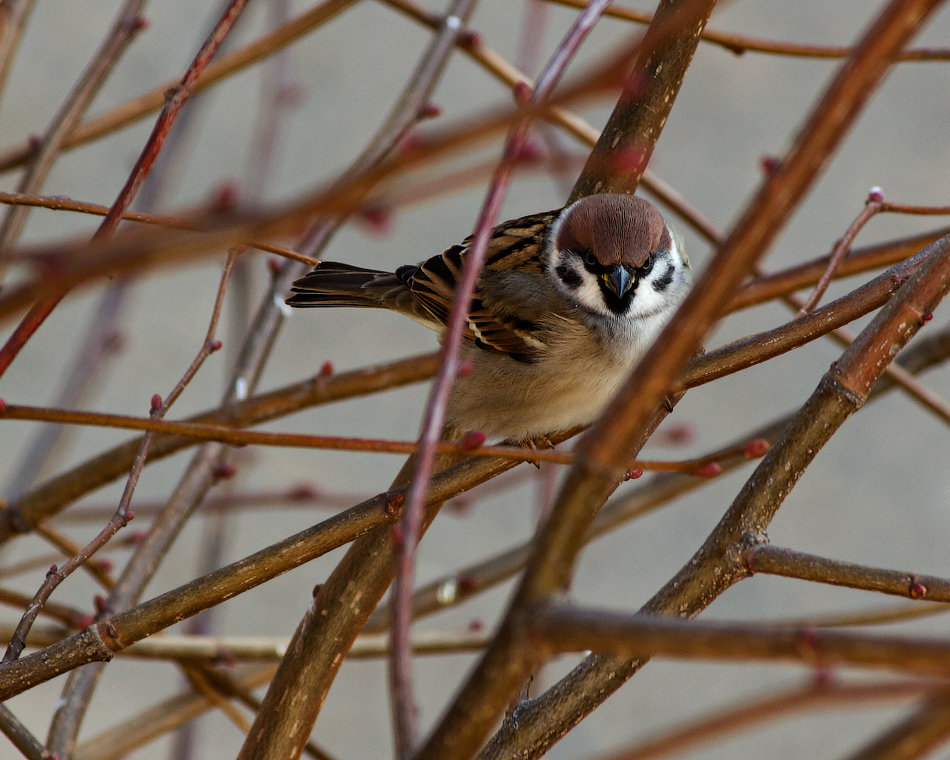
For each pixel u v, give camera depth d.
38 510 7.25
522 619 3.01
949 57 7.12
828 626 7.10
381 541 5.58
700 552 5.21
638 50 2.18
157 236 2.66
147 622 5.01
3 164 7.77
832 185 17.12
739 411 15.20
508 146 2.95
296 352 15.34
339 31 18.44
